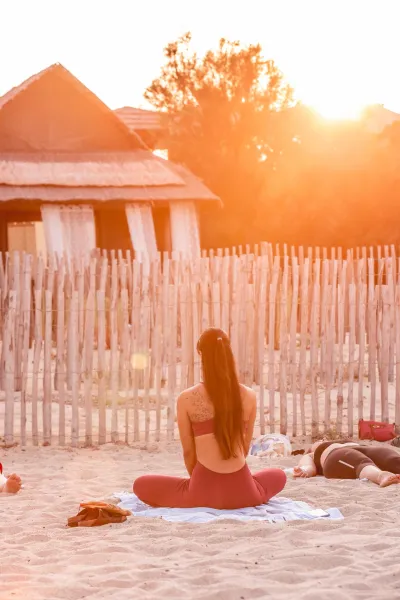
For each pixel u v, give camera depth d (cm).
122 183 2320
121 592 436
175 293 1014
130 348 1009
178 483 635
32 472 830
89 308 988
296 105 3369
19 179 2273
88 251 2227
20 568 482
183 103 3459
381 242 3194
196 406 625
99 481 777
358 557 493
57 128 2439
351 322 1038
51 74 2417
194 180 2453
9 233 2673
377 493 685
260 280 1048
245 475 628
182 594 432
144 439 1020
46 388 991
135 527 575
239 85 3353
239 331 1045
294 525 575
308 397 1300
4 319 991
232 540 537
